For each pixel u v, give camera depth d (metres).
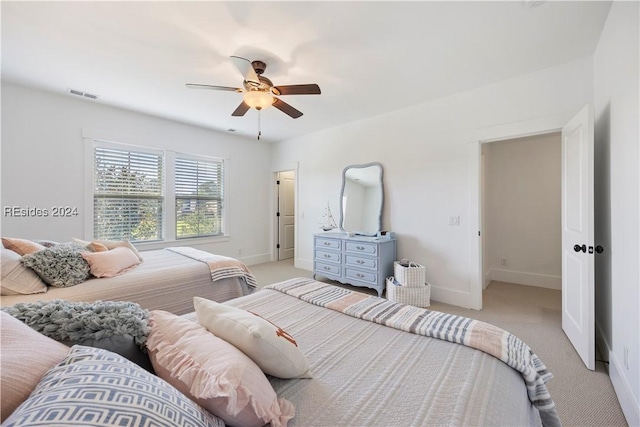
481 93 2.98
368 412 0.82
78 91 3.12
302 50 2.28
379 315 1.48
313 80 2.81
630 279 1.52
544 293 3.65
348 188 4.30
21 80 2.85
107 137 3.58
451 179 3.23
